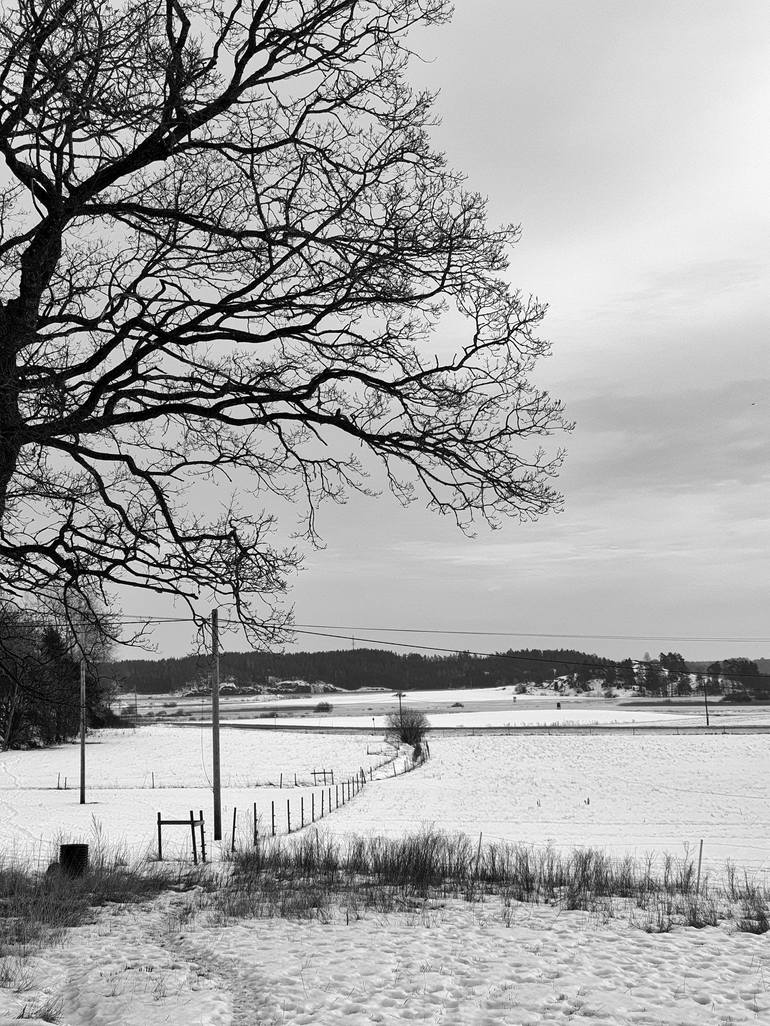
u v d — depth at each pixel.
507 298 10.63
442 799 49.19
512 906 14.01
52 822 38.59
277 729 112.31
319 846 20.77
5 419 9.13
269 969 9.33
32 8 8.87
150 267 10.54
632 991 8.54
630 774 61.44
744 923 12.47
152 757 82.62
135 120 9.28
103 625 11.30
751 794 51.25
